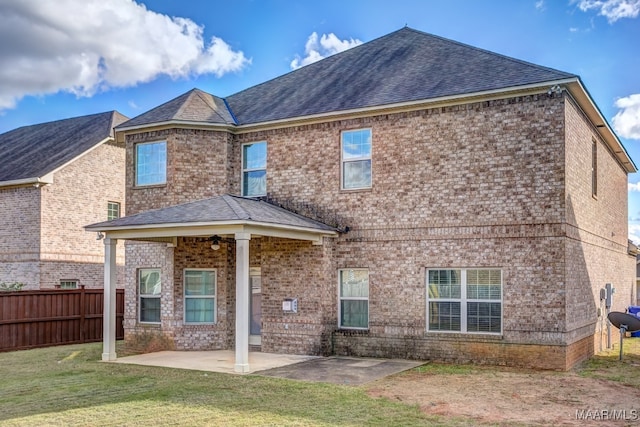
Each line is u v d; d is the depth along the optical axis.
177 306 16.05
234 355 14.85
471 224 13.77
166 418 8.38
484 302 13.66
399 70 16.33
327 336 14.94
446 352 13.83
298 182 15.96
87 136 25.94
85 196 24.31
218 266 16.23
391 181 14.76
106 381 11.41
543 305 12.92
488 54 15.32
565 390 10.50
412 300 14.33
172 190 16.17
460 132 14.01
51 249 22.75
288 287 15.30
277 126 16.23
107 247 14.23
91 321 19.64
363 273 15.13
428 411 8.84
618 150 19.62
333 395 9.93
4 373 12.88
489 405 9.29
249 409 8.91
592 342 15.34
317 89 17.19
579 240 14.20
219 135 16.59
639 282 34.34
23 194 22.94
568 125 13.28
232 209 13.02
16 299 17.55
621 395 10.11
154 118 16.73
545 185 13.05
